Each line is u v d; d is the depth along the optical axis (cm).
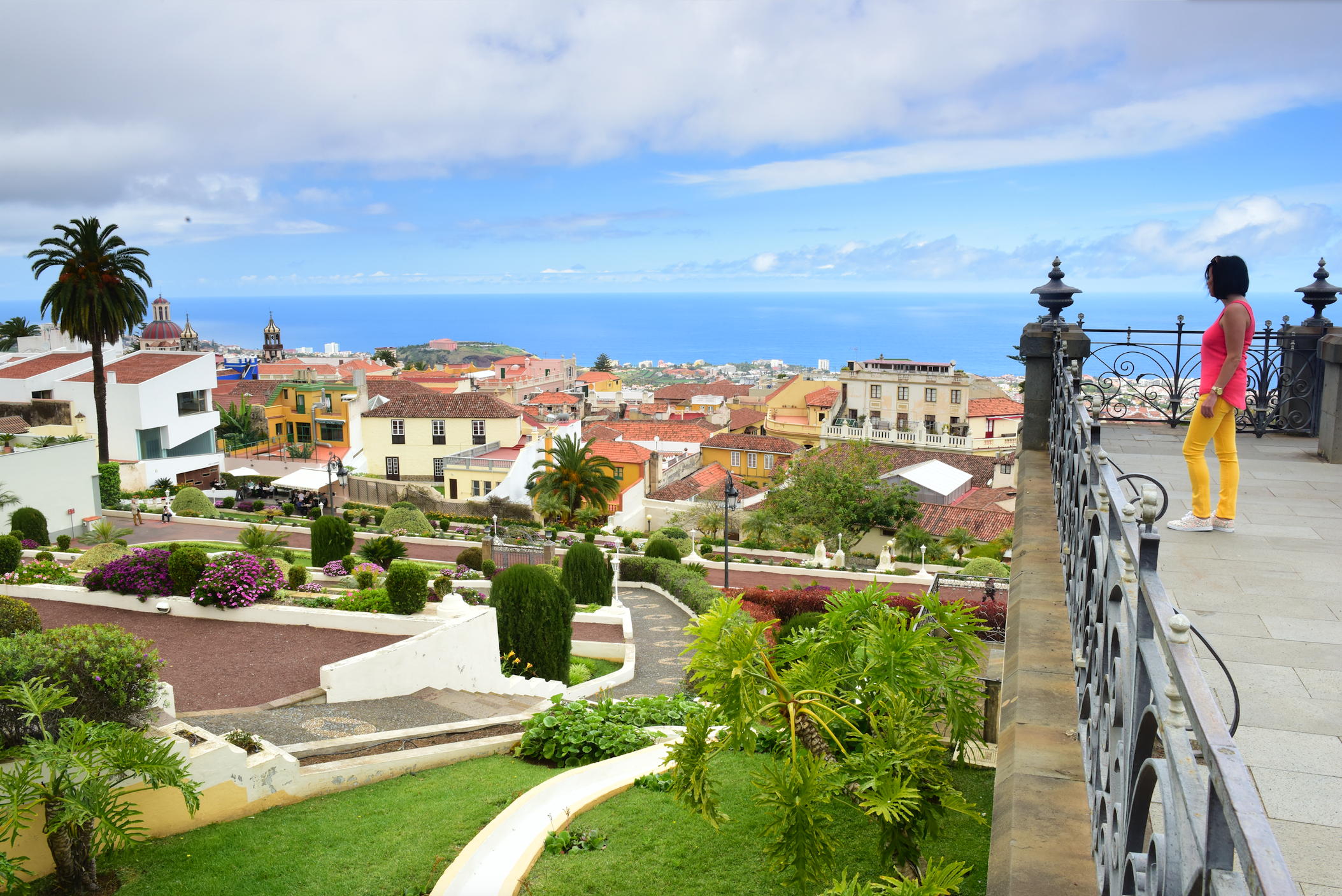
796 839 616
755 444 7919
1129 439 998
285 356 13450
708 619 666
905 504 5066
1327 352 879
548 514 5809
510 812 907
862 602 714
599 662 2148
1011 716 479
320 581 2516
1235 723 268
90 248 4775
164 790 886
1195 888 201
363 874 815
